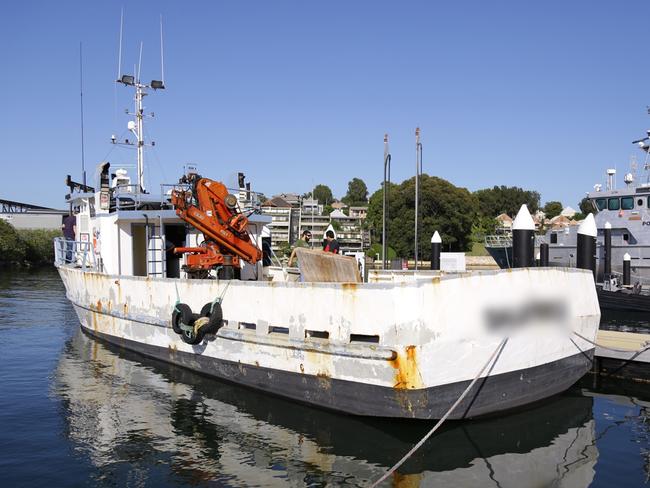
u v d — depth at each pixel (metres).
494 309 7.40
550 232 33.03
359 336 7.37
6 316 19.75
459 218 64.38
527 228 8.92
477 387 7.39
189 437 7.38
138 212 11.97
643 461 6.88
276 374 8.40
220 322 9.23
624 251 28.44
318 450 6.88
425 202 62.47
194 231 12.80
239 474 6.27
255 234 13.37
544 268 8.06
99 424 7.90
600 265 28.83
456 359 7.06
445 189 64.00
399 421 7.28
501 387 7.69
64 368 11.19
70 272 14.37
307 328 7.86
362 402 7.35
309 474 6.27
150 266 12.72
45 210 65.75
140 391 9.47
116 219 12.23
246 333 8.76
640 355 10.44
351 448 6.94
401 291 6.80
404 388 6.84
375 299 7.03
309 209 85.00
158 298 10.70
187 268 10.59
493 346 7.41
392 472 6.32
